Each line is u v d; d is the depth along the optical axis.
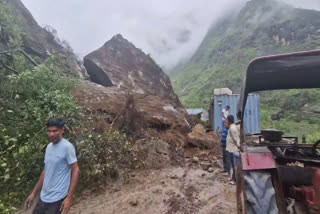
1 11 7.24
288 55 2.45
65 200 2.71
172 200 4.42
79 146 4.84
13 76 5.88
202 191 4.88
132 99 8.05
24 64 8.26
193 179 5.58
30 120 5.38
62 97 5.51
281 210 2.20
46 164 2.86
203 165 6.62
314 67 2.46
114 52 13.70
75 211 4.03
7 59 7.78
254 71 2.63
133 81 12.55
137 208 4.12
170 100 13.88
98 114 7.15
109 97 8.62
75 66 13.14
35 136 4.79
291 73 2.66
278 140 3.16
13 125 5.31
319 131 6.44
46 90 5.83
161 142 7.46
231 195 4.68
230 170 5.67
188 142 8.08
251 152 2.55
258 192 2.12
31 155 4.55
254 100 12.58
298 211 2.27
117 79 12.05
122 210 4.06
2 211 3.58
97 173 4.94
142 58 14.55
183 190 4.90
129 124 7.61
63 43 15.17
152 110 9.30
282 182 2.49
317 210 2.14
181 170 6.22
